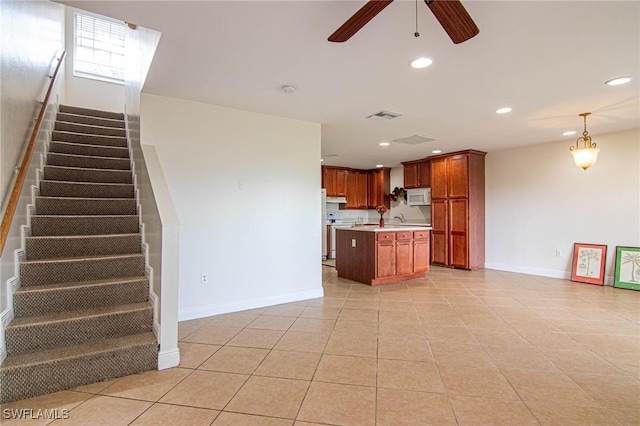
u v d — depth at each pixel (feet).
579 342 9.44
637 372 7.69
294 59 8.23
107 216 10.64
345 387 7.06
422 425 5.80
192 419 5.95
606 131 15.76
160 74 9.18
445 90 10.31
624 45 7.48
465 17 4.68
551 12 6.23
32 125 10.21
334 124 14.37
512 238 20.06
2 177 7.50
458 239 20.86
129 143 13.89
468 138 17.12
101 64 19.92
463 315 11.94
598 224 16.67
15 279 7.85
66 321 7.48
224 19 6.51
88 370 7.11
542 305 13.14
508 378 7.43
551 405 6.39
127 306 8.52
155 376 7.50
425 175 23.90
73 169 11.85
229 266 12.25
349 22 5.00
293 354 8.71
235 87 10.14
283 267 13.53
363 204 29.14
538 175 18.83
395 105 11.80
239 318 11.59
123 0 5.88
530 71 8.89
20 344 7.06
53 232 9.87
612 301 13.64
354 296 14.64
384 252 17.07
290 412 6.18
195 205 11.54
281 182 13.42
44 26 12.08
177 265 8.11
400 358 8.46
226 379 7.39
